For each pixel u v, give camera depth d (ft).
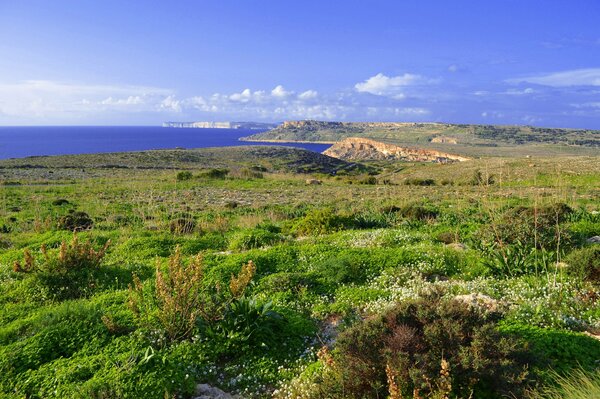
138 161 255.29
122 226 59.88
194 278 24.09
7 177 160.56
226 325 23.89
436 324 18.07
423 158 478.18
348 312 27.43
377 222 56.29
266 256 37.22
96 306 26.76
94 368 20.08
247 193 114.42
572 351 19.19
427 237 45.19
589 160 186.80
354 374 17.34
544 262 31.35
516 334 20.47
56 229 58.90
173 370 20.15
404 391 16.75
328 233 51.11
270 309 25.72
